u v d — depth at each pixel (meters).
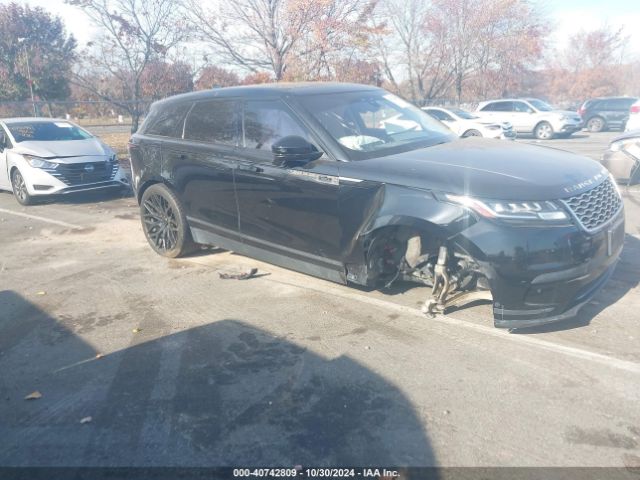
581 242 3.52
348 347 3.83
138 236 7.14
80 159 9.26
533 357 3.57
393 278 4.38
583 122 23.05
